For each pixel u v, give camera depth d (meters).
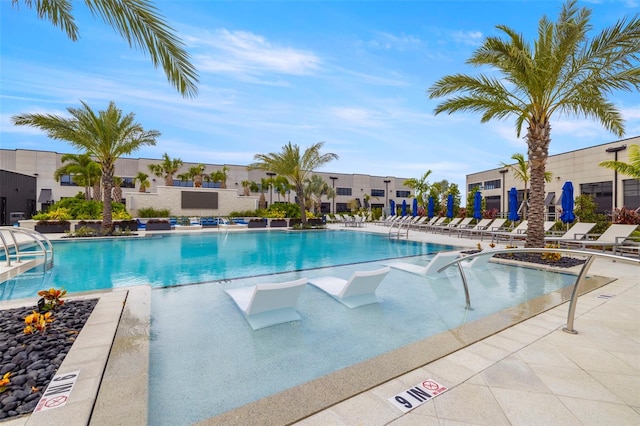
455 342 3.35
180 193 28.03
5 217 24.81
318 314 4.57
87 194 29.97
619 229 10.40
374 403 2.28
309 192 36.75
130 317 4.02
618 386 2.50
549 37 8.77
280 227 24.22
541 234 9.23
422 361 2.91
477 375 2.68
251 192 41.34
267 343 3.62
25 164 34.06
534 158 9.18
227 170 39.56
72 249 11.89
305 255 11.02
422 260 10.07
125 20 4.24
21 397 2.24
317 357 3.31
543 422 2.06
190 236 17.41
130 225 18.62
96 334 3.37
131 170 38.59
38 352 2.95
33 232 7.88
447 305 5.07
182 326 4.10
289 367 3.10
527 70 7.99
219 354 3.35
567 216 11.95
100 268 8.35
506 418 2.10
